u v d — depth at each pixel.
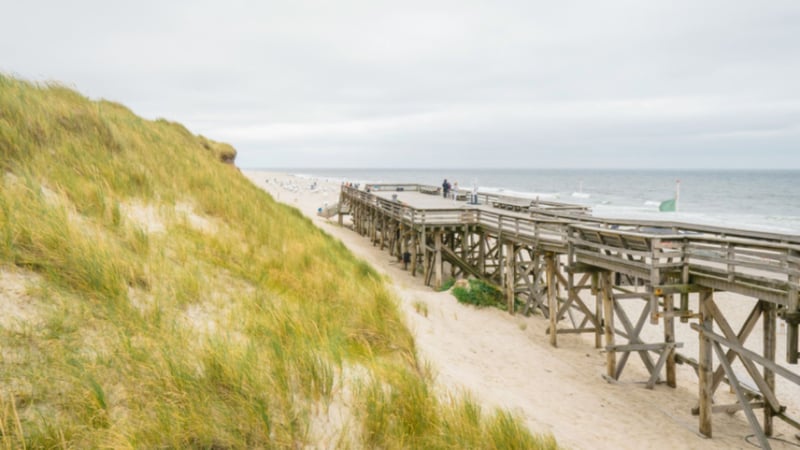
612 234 9.81
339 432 4.20
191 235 8.20
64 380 3.62
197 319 5.47
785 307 7.64
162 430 3.47
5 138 7.74
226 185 13.80
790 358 7.63
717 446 8.20
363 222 30.94
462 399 5.73
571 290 12.75
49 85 12.08
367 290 9.17
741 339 8.62
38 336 3.97
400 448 4.21
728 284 8.02
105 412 3.47
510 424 5.34
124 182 9.11
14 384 3.46
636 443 7.73
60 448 3.11
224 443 3.62
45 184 7.32
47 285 4.64
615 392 10.09
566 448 6.46
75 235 5.56
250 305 6.17
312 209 44.03
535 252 14.62
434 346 9.59
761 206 67.56
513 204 21.20
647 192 97.81
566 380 10.32
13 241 4.94
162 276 5.90
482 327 13.03
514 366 10.51
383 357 6.44
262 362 4.63
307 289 8.10
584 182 145.38
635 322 15.75
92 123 10.88
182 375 4.00
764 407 8.75
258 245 9.64
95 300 4.77
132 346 4.22
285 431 3.90
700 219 48.84
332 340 5.82
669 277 9.30
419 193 33.91
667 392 10.41
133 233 6.71
